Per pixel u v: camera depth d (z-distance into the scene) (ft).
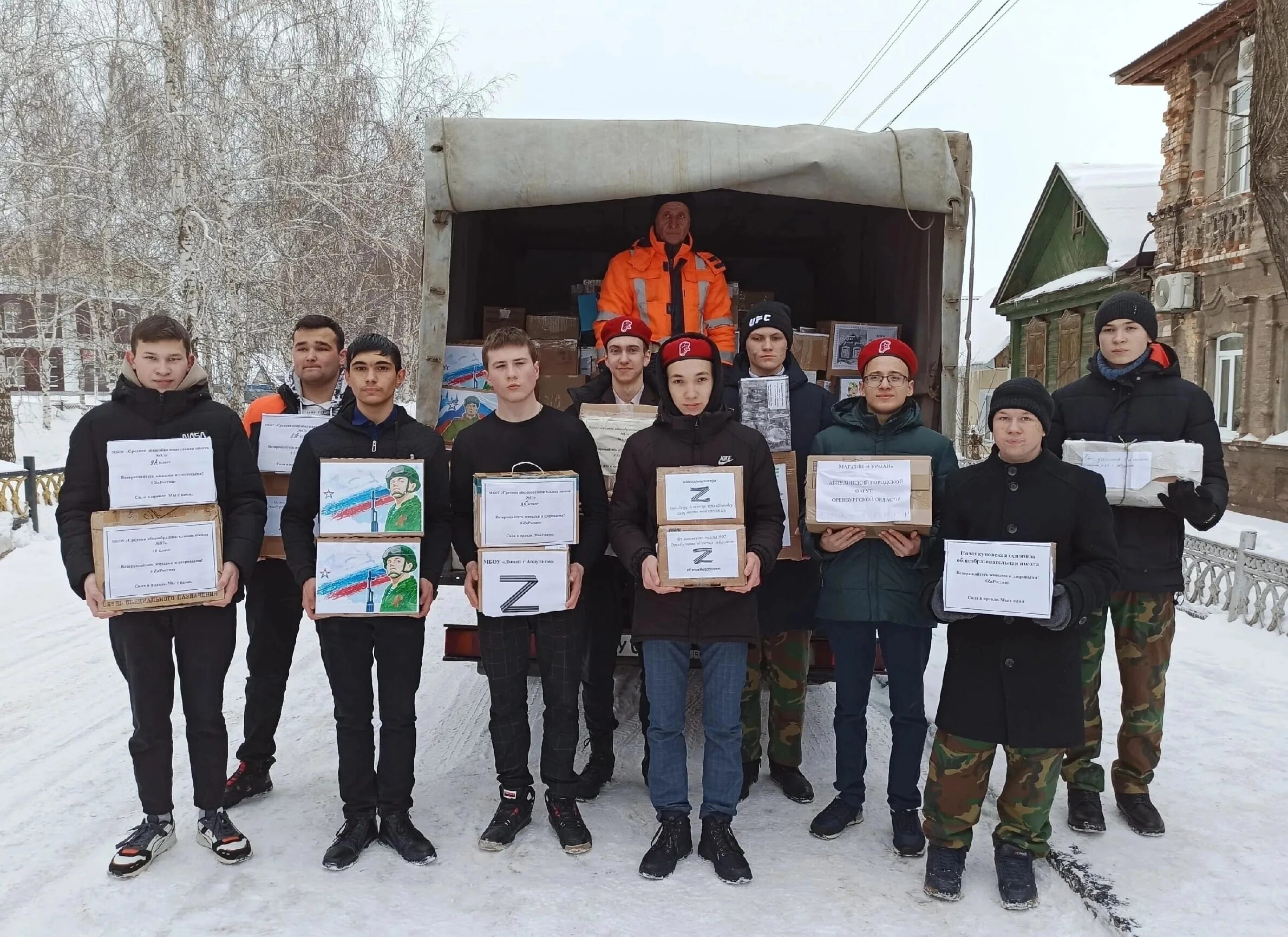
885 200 13.58
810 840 11.23
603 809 12.13
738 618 10.52
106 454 10.08
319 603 10.30
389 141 43.01
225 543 10.50
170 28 39.14
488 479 10.64
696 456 10.70
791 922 9.39
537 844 11.01
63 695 16.74
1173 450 10.64
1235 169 41.39
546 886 10.02
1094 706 11.35
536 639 11.35
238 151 40.19
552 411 11.37
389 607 10.39
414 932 9.12
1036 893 9.78
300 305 41.39
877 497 10.34
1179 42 42.27
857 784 11.40
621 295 15.89
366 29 44.55
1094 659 11.28
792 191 13.44
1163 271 45.65
